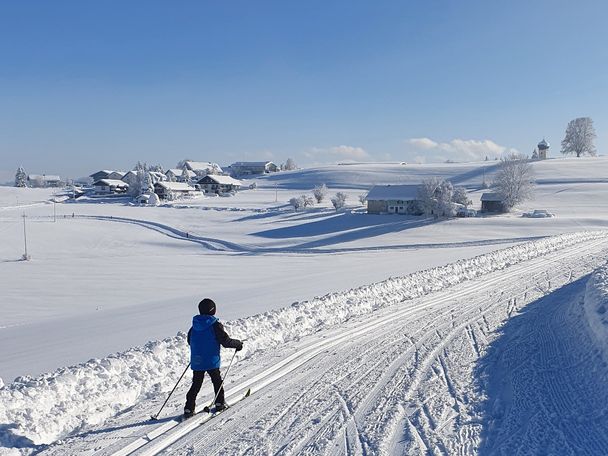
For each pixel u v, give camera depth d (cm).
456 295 1739
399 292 1769
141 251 6919
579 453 584
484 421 687
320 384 853
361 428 670
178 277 4109
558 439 622
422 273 2094
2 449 586
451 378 875
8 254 6462
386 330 1248
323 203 12388
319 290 2161
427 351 1049
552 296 1609
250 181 19388
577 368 878
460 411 725
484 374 891
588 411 704
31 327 1831
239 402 776
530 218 7588
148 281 3950
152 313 1856
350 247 6184
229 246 7100
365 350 1068
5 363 1120
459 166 17775
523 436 633
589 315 1083
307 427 675
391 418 702
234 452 602
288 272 4006
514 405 741
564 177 12975
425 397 784
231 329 1105
